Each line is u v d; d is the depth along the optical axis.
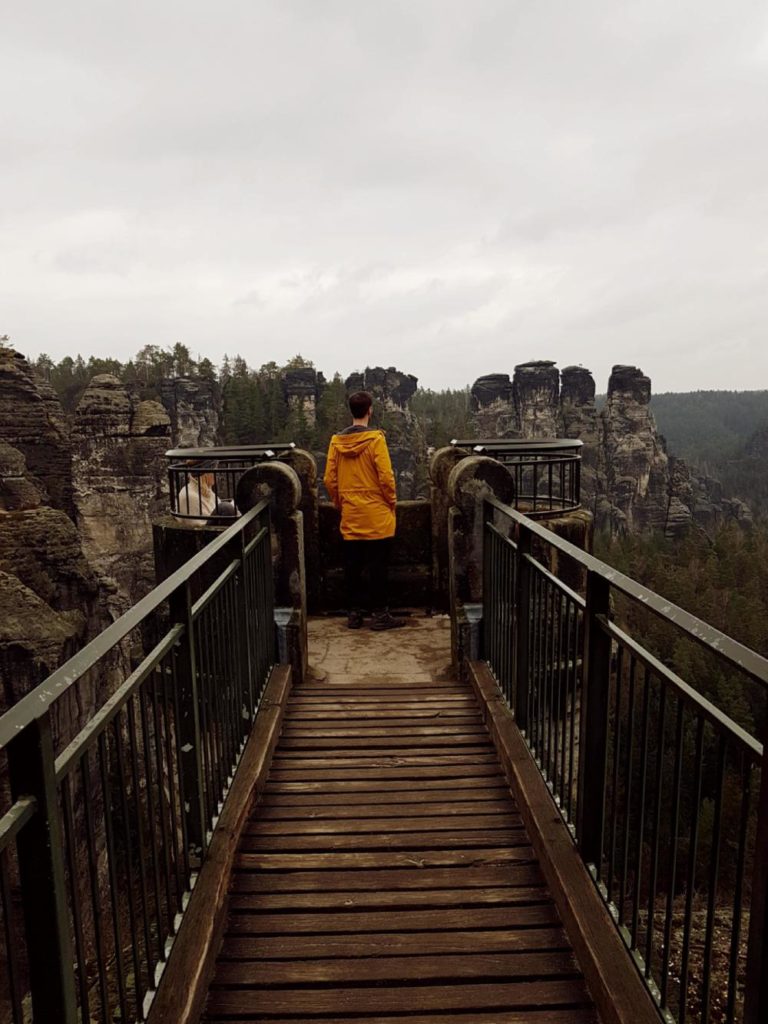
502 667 4.61
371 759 4.19
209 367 94.88
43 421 45.81
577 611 3.04
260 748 3.96
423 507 7.21
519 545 3.99
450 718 4.66
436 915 2.89
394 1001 2.45
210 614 3.20
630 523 113.88
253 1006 2.44
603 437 119.19
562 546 3.07
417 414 141.75
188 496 7.25
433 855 3.29
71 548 29.27
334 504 6.48
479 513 5.24
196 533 6.46
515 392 126.94
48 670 20.92
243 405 92.19
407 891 3.04
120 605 48.31
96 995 4.98
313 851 3.33
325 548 7.16
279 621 5.14
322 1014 2.41
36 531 28.33
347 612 6.98
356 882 3.10
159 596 2.36
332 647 6.04
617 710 2.58
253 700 4.28
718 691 27.45
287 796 3.81
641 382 115.31
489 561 4.98
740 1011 4.96
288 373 98.88
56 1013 1.56
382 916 2.89
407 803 3.74
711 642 1.70
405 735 4.45
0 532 27.53
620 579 2.37
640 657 2.31
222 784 3.47
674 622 1.89
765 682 1.44
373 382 112.94
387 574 6.60
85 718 14.27
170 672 2.73
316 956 2.67
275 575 5.23
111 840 2.00
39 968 1.54
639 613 35.53
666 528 114.69
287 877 3.14
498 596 4.74
